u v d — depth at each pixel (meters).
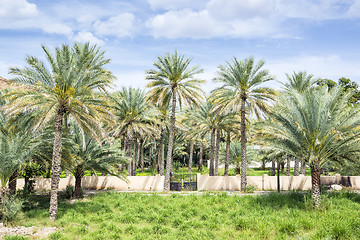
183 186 28.73
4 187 16.05
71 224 14.79
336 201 17.81
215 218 15.12
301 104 17.92
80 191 23.41
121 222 15.49
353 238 10.64
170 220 15.52
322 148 17.22
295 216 14.57
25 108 14.78
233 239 11.99
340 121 17.20
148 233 13.33
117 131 31.55
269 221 13.86
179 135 45.53
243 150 26.70
